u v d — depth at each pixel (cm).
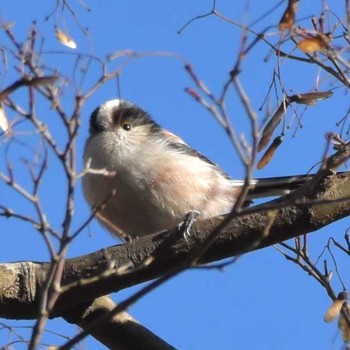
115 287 926
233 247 904
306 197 895
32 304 910
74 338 632
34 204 615
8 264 927
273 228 895
